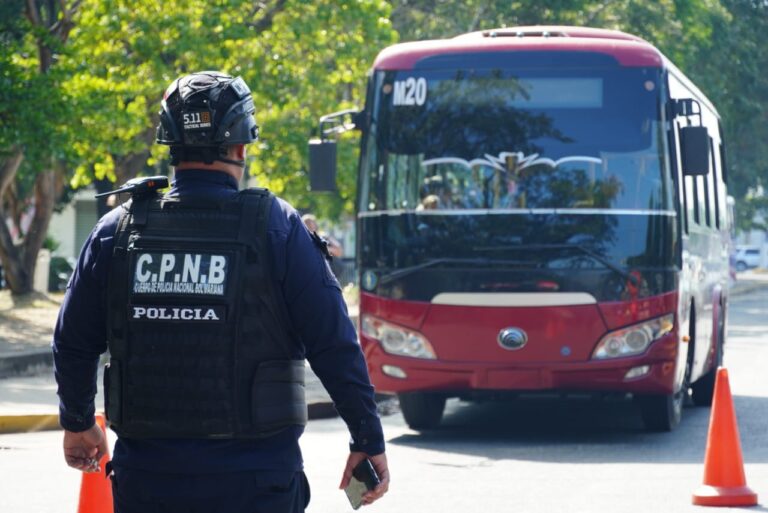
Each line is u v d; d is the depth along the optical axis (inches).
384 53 757.3
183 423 230.2
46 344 1160.8
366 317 738.2
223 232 233.6
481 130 735.1
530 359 713.6
